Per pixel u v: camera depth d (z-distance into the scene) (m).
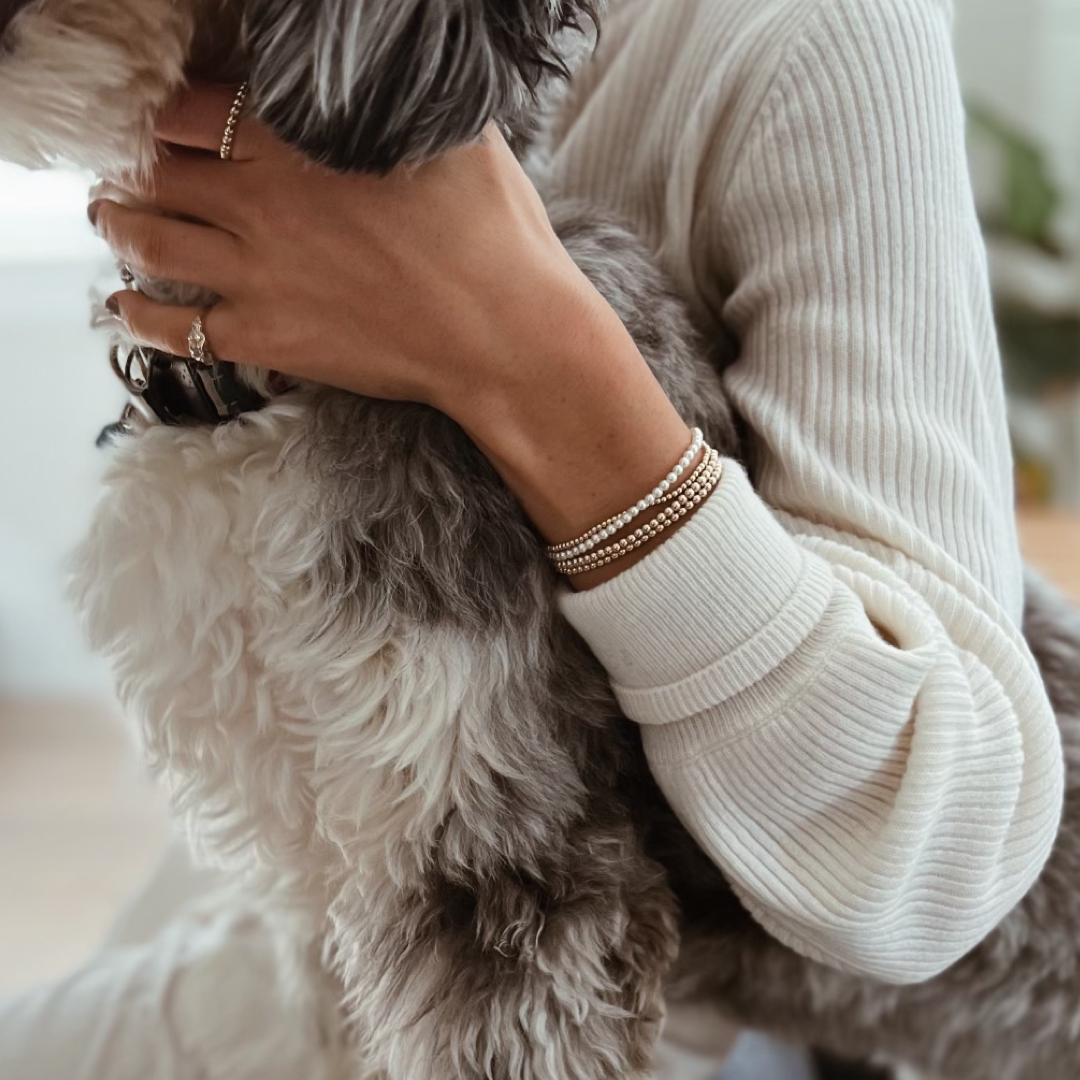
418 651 0.64
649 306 0.75
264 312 0.64
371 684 0.65
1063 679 0.90
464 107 0.55
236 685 0.69
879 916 0.67
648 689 0.67
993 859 0.68
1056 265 2.24
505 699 0.65
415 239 0.62
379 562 0.65
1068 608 0.97
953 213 0.74
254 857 0.78
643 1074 0.72
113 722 2.24
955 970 0.85
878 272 0.72
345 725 0.66
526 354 0.63
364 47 0.52
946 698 0.64
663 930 0.73
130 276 0.71
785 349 0.74
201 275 0.64
